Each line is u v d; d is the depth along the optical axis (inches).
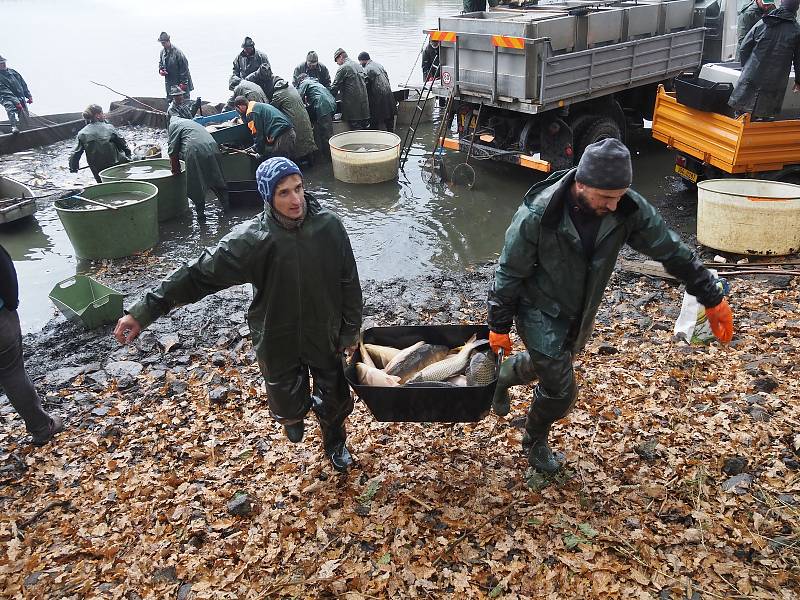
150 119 597.3
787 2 285.9
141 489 161.3
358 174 426.0
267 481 161.6
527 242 124.6
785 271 258.5
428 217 371.2
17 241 371.9
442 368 147.3
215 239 366.0
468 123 401.4
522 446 161.0
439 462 163.9
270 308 133.3
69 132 578.9
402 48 890.7
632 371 198.1
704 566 128.6
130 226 338.6
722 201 271.7
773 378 185.6
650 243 125.3
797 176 328.5
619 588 125.4
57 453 179.0
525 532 139.8
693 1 418.3
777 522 137.6
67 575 136.6
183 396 204.1
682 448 161.9
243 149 448.8
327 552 139.1
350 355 160.6
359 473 161.8
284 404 144.2
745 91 302.0
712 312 131.6
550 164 381.7
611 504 145.9
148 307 129.9
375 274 306.5
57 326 272.7
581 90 365.1
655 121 362.6
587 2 444.5
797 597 120.6
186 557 139.7
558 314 131.3
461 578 130.4
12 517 154.9
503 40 346.9
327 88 543.2
